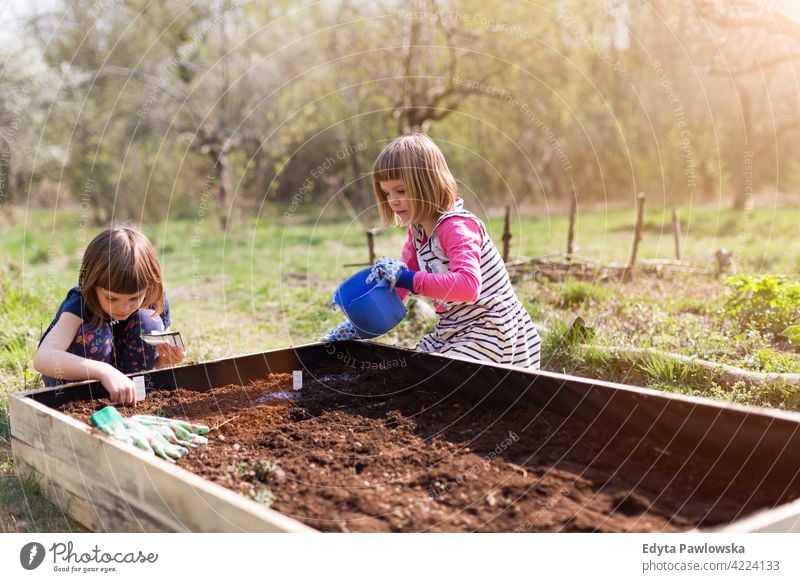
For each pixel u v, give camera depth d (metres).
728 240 9.38
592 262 6.91
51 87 12.25
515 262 6.33
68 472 2.03
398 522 1.62
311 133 13.21
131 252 2.46
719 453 1.86
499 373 2.31
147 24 13.20
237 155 13.93
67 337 2.46
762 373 3.01
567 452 1.95
